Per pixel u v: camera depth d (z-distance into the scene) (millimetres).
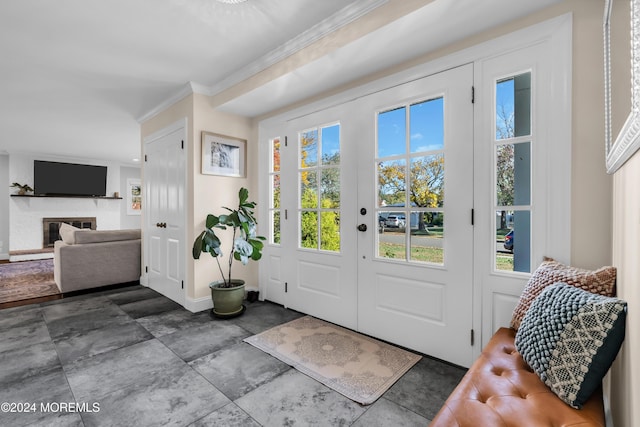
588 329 1000
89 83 2969
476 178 1866
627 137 801
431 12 1621
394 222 2264
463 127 1910
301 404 1579
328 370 1894
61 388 1719
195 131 3002
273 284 3248
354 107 2475
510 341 1425
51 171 6547
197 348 2203
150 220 3867
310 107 2809
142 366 1956
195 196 3002
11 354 2117
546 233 1610
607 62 1245
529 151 1758
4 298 3488
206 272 3078
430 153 2066
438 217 2053
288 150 3045
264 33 2154
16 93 3203
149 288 3920
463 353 1924
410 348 2158
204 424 1438
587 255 1484
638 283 791
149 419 1469
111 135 4922
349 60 2141
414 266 2137
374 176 2352
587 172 1485
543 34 1607
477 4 1560
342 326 2594
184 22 2018
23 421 1449
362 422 1448
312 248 2854
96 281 3793
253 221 3078
